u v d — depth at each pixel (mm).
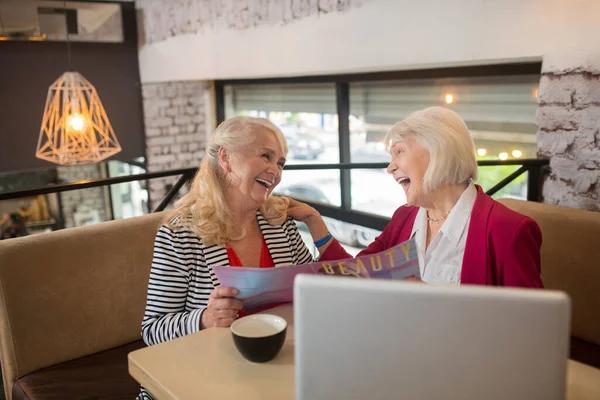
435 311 678
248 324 1085
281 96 3973
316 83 3520
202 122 4812
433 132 1311
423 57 2418
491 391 688
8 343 1672
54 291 1732
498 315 662
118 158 4832
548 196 2043
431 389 705
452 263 1343
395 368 708
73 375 1694
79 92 4371
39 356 1716
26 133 4469
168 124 4852
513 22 2035
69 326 1768
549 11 1912
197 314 1291
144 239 1922
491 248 1264
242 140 1414
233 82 4398
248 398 919
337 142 3500
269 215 1559
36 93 4453
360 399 729
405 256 1160
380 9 2582
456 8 2236
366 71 3035
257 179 1436
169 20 4305
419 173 1353
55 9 4402
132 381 1662
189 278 1413
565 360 660
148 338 1360
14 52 4316
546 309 649
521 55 2031
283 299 1231
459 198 1363
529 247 1239
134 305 1899
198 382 970
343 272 1142
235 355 1066
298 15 3104
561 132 1955
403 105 3004
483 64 2398
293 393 932
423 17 2381
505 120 2512
